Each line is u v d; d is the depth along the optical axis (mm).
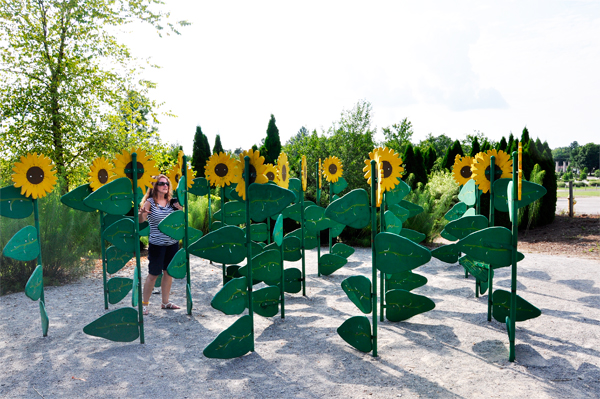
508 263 2969
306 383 2684
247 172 3168
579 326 3777
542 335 3561
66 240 5562
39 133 8898
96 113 9703
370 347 3174
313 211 5633
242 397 2500
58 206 5684
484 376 2768
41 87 8961
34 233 3465
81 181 9297
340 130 9930
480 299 4770
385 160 3285
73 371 2881
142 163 3457
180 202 4082
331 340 3488
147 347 3334
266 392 2564
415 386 2629
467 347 3307
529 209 10367
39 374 2830
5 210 3297
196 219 8406
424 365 2961
